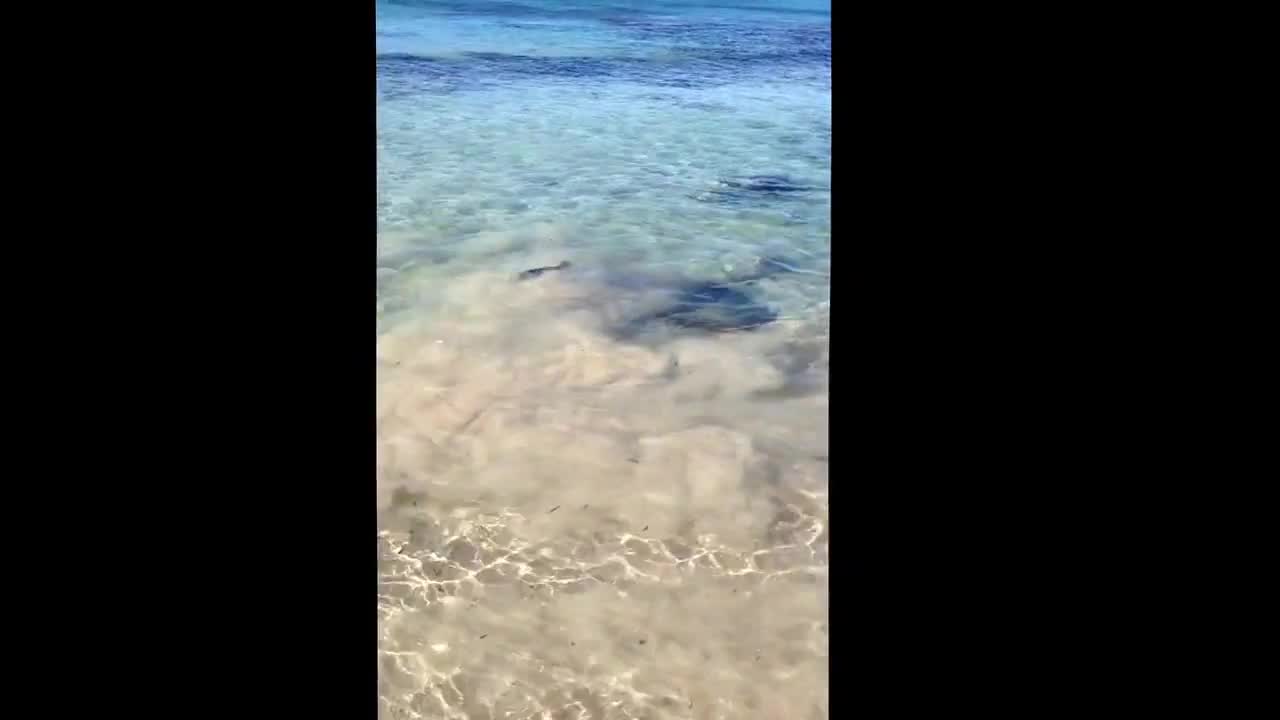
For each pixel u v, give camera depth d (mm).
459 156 8102
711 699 2598
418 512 3391
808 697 2615
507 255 5820
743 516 3400
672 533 3307
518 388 4242
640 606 2963
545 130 9156
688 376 4395
